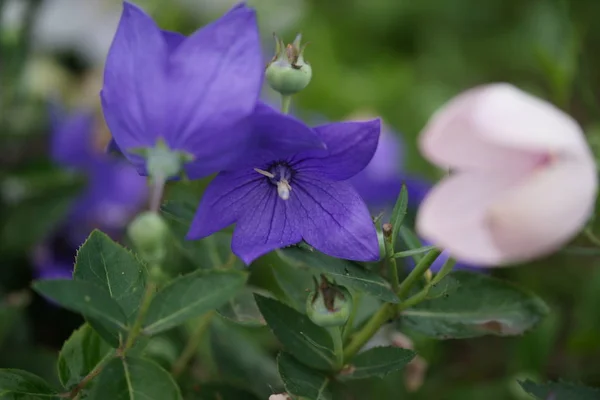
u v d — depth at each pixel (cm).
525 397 57
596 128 57
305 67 43
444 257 50
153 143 39
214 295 41
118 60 39
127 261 43
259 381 53
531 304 46
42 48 74
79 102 72
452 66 98
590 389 44
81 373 44
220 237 49
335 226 42
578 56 60
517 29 98
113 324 40
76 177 61
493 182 36
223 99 39
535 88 93
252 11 39
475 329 45
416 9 102
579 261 69
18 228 60
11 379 43
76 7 75
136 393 41
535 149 36
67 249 65
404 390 55
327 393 44
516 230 36
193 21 79
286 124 39
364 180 65
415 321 46
